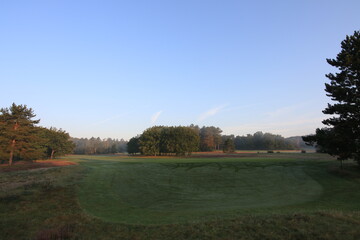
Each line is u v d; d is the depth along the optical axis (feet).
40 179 79.56
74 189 67.21
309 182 76.69
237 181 83.05
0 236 32.65
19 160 179.73
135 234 30.30
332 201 50.83
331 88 84.69
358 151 79.77
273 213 36.78
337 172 85.51
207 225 31.01
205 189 73.67
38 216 43.09
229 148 305.73
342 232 25.26
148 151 280.31
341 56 84.79
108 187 73.36
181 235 28.32
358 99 79.10
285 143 424.87
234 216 37.11
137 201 59.11
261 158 161.79
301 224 28.19
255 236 26.11
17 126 157.17
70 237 30.68
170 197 63.67
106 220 38.96
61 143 235.40
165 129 294.87
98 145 488.02
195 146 273.33
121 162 148.05
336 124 84.69
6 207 49.39
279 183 77.82
